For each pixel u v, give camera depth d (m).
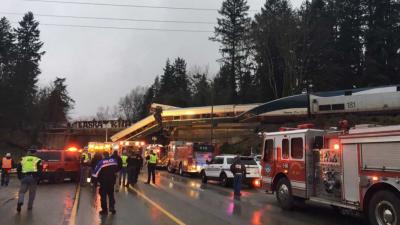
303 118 50.59
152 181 25.56
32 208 14.10
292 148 14.61
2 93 81.69
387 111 43.59
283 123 52.84
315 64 68.50
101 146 42.50
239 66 88.69
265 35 67.69
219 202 16.56
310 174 13.70
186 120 66.38
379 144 10.60
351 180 11.56
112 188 13.20
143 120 71.06
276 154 15.68
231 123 62.31
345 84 66.00
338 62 67.06
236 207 15.19
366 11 67.25
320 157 13.26
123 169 22.92
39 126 92.00
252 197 18.81
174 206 14.88
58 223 11.29
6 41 95.00
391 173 10.15
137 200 16.44
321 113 48.75
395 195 10.05
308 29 63.78
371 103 44.59
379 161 10.58
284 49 64.50
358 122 43.28
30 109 91.62
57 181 25.70
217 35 89.56
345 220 12.79
